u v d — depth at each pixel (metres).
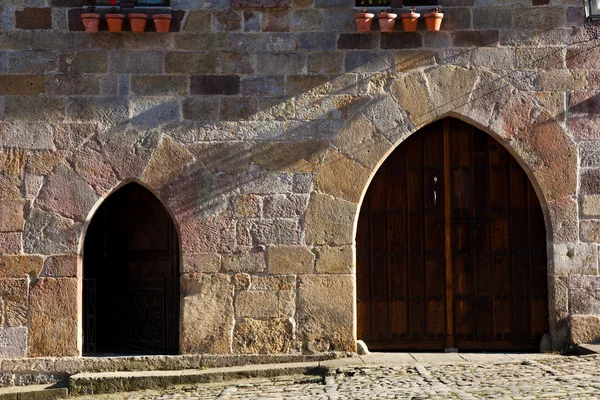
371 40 10.61
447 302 11.02
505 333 11.03
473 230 11.07
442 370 9.80
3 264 10.50
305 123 10.59
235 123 10.59
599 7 10.37
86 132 10.59
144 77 10.59
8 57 10.57
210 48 10.61
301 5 10.62
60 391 10.13
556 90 10.63
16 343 10.47
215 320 10.52
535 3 10.64
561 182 10.64
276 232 10.55
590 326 10.57
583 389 8.41
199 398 9.23
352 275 10.55
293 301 10.53
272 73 10.60
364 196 11.07
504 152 11.09
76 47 10.59
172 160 10.58
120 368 10.48
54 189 10.55
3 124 10.55
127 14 10.52
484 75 10.62
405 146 11.09
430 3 10.72
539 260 11.06
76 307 10.52
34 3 10.59
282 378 10.05
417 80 10.60
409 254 11.07
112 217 11.79
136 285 11.57
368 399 8.39
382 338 11.04
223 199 10.57
